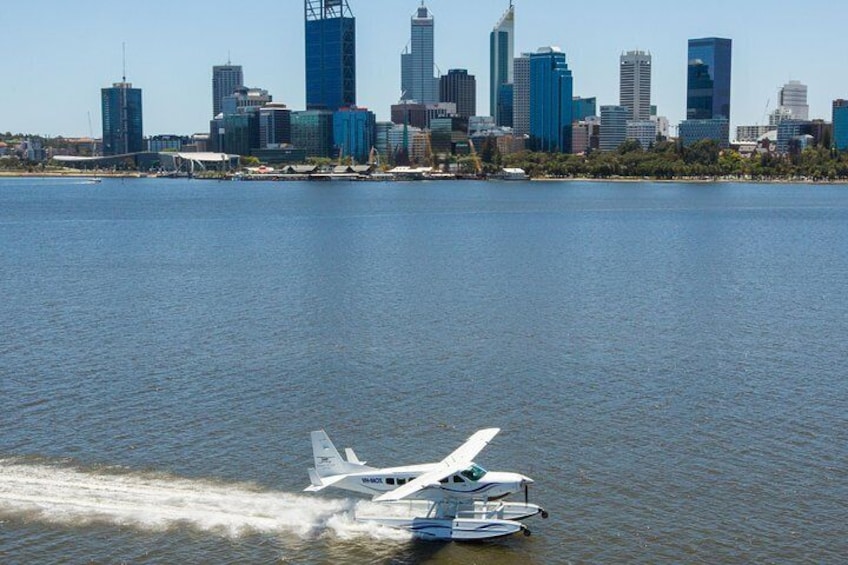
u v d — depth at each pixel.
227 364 104.94
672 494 70.12
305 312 136.50
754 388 95.31
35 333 120.69
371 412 88.06
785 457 76.69
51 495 70.12
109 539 64.31
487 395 93.19
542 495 70.19
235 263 197.00
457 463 66.94
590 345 114.44
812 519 66.25
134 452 78.12
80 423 84.81
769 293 156.00
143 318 131.38
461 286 163.00
